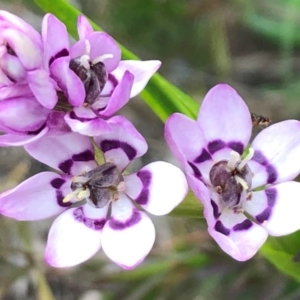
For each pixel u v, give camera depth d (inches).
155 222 5.4
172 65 6.1
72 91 2.8
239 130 3.2
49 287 5.3
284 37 5.6
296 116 5.6
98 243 3.0
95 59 3.0
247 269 4.9
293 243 3.7
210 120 3.2
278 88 5.9
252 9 5.8
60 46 2.9
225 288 5.0
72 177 3.1
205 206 2.9
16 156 5.8
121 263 2.9
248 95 5.9
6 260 5.2
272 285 5.0
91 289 5.3
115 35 6.0
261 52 6.2
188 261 4.9
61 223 3.1
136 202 3.1
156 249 5.1
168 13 6.0
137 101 5.9
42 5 3.6
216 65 6.1
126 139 3.1
